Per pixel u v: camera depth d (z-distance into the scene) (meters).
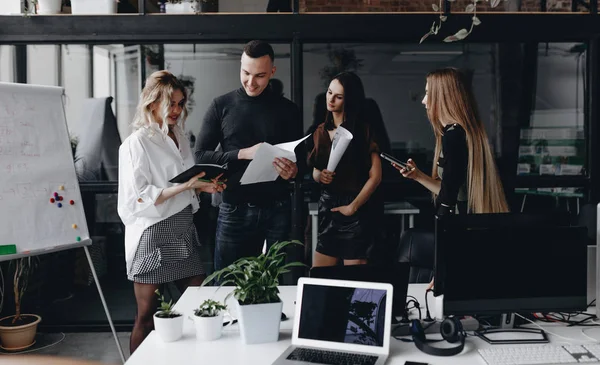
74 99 4.32
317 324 2.14
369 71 4.26
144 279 3.31
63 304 4.44
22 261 4.15
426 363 1.99
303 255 4.28
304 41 4.23
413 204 4.27
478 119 3.26
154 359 2.02
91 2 4.16
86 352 4.06
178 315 2.25
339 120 4.26
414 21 4.18
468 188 3.21
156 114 3.35
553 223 2.33
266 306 2.16
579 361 1.98
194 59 4.27
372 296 2.11
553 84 4.29
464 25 4.19
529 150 4.32
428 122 4.29
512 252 2.22
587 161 4.30
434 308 2.57
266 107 4.09
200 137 4.14
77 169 4.34
